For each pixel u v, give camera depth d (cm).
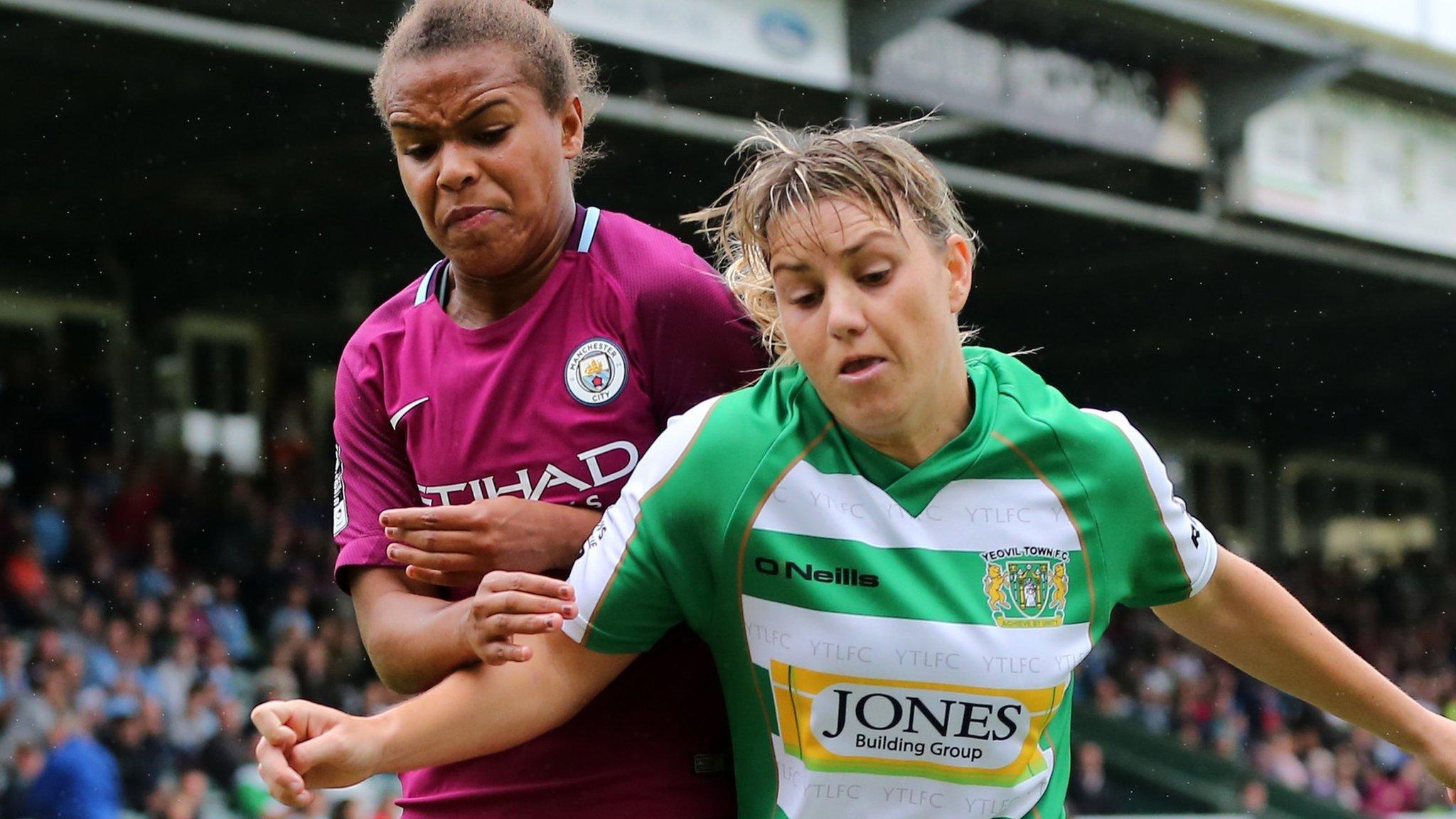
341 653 2420
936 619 326
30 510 2320
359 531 392
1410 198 2706
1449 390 4594
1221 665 3306
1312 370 4303
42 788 1602
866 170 311
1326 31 2400
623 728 380
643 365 383
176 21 1641
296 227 2619
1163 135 2411
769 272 336
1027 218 2744
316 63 1738
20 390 2530
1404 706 375
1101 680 2981
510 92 354
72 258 2641
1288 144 2539
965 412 338
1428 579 4706
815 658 329
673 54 1798
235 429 2844
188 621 2197
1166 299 3425
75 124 2131
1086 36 2262
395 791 1784
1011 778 333
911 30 1975
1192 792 2364
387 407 393
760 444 334
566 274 384
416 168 359
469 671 334
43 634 1897
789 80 1905
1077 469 336
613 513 346
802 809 335
